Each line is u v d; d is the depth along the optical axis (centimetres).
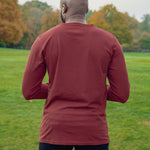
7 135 430
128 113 608
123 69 147
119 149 379
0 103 688
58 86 141
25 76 146
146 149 380
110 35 148
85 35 143
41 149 145
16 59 2727
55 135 138
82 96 139
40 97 152
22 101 717
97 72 142
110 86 151
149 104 715
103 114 145
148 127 493
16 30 6531
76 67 141
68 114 138
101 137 140
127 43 8919
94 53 142
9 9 6500
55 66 142
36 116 564
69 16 149
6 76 1315
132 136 436
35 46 145
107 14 8819
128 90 148
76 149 143
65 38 142
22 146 383
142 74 1598
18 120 527
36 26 8131
